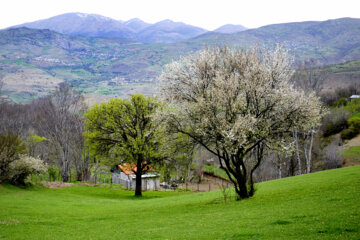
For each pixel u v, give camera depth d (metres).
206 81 29.30
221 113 27.81
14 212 29.12
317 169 77.31
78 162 79.56
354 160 82.50
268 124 26.23
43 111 93.69
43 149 93.75
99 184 69.19
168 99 30.34
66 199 42.97
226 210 25.31
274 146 27.89
